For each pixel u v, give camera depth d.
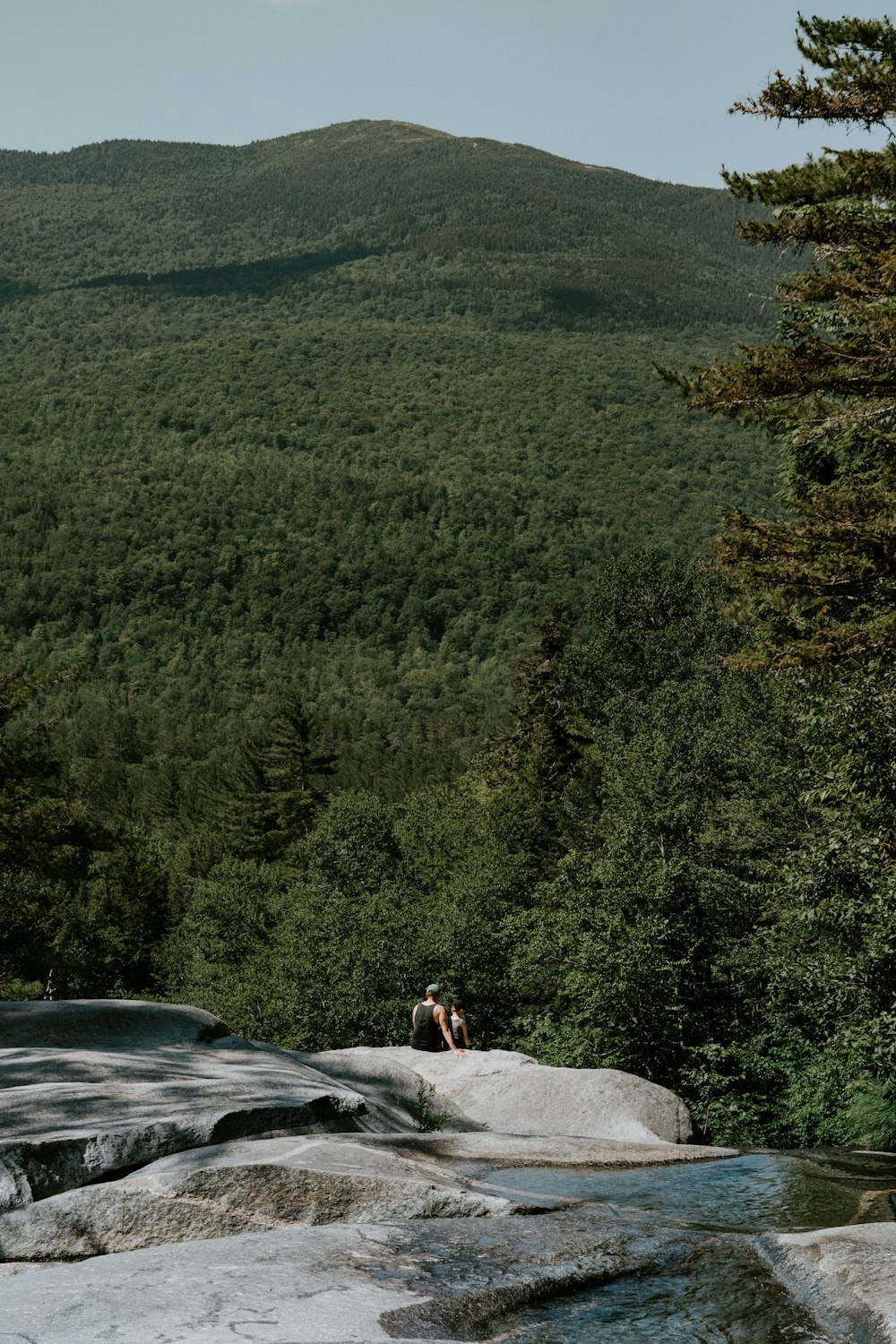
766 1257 4.94
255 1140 6.89
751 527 10.89
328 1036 32.91
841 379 11.02
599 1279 4.71
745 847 26.45
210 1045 11.54
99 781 27.75
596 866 26.52
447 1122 11.03
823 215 11.43
